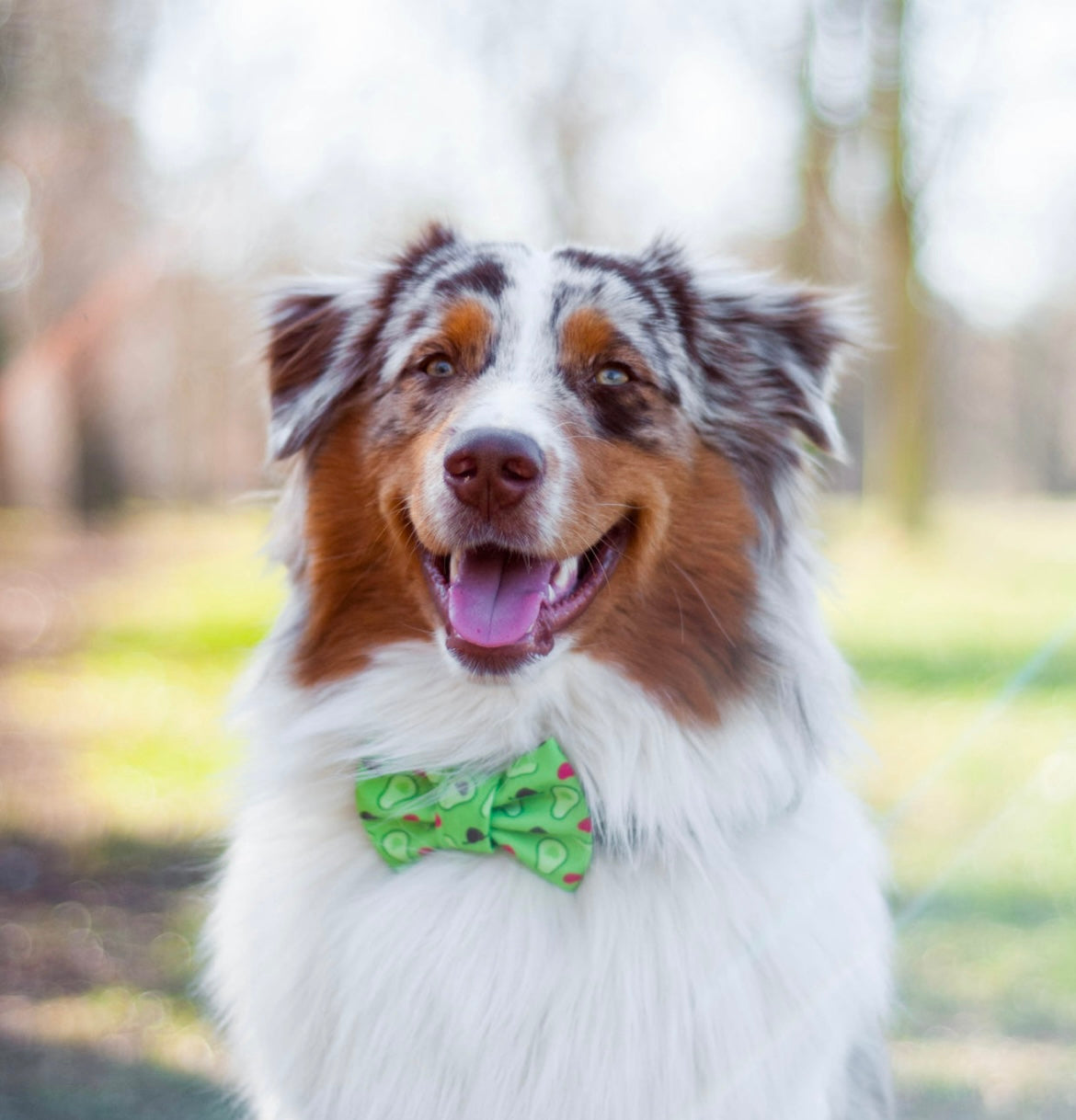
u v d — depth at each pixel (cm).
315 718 324
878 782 783
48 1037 472
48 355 2325
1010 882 625
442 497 305
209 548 2275
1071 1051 475
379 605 328
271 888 312
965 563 1688
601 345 339
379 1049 287
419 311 353
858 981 312
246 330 416
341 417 358
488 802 298
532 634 308
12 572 1861
